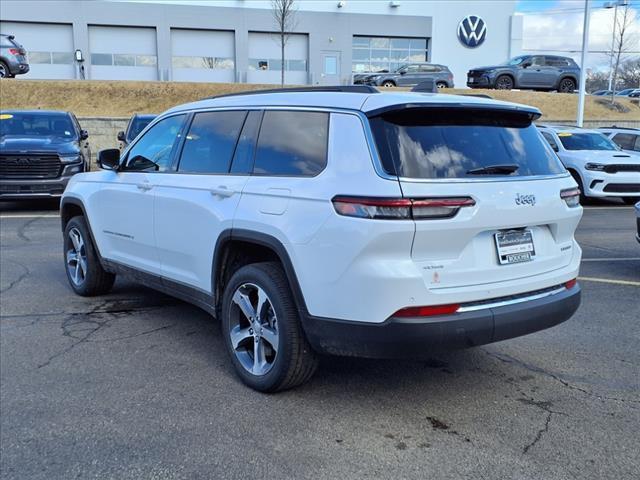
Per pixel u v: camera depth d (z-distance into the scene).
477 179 3.45
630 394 4.00
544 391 4.04
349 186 3.36
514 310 3.55
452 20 41.75
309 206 3.52
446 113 3.59
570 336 5.13
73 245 6.36
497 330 3.48
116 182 5.44
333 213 3.38
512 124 3.92
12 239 9.49
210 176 4.37
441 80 30.44
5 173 11.86
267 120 4.10
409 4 41.03
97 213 5.76
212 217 4.19
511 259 3.62
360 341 3.35
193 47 39.22
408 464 3.14
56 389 4.02
